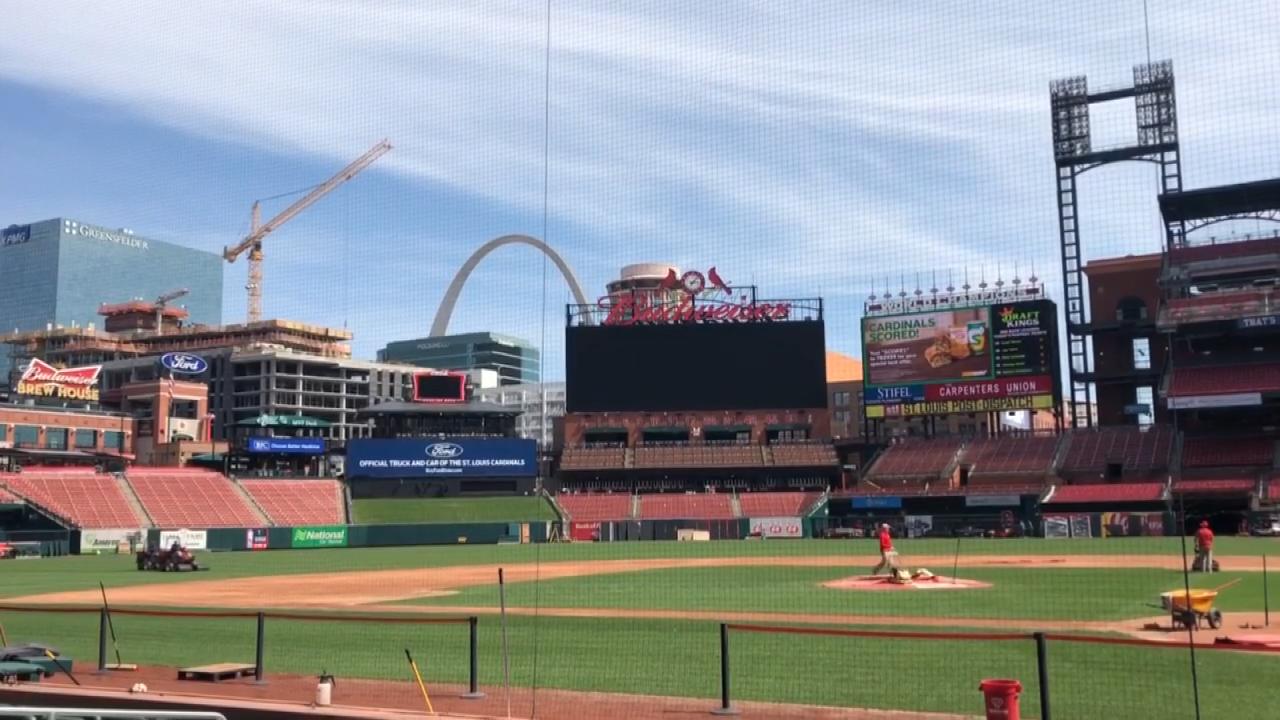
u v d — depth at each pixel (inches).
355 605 1289.4
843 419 5620.1
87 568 2294.5
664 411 3961.6
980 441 3917.3
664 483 4047.7
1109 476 3550.7
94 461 4618.6
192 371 5762.8
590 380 3988.7
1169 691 613.9
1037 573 1622.8
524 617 1075.9
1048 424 6373.0
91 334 7436.0
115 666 762.8
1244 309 3420.3
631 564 2110.0
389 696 643.5
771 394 3929.6
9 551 2933.1
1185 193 3489.2
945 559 2068.2
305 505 3870.6
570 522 3772.1
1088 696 603.2
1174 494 3152.1
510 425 4409.5
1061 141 3774.6
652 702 614.9
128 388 5634.8
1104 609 1083.9
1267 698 587.8
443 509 3914.9
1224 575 1513.3
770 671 709.9
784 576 1644.9
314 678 715.4
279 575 1967.3
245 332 7283.5
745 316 3998.5
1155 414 3710.6
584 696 636.1
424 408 4335.6
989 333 3764.8
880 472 3919.8
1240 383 3380.9
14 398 4923.7
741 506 3880.4
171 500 3666.3
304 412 6569.9
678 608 1162.0
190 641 921.5
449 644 876.6
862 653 778.8
